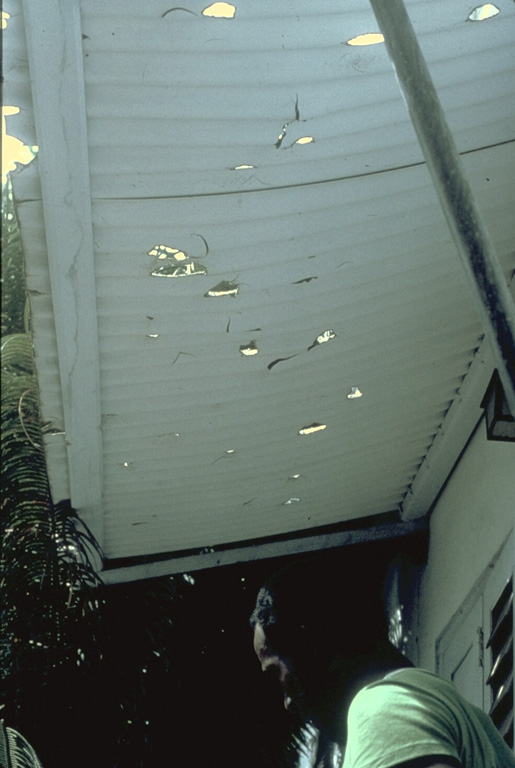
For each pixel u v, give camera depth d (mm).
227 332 2824
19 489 3914
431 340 3145
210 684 4730
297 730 4656
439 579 4051
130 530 3854
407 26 1101
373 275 2766
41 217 2312
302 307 2811
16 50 1927
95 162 2189
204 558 4215
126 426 3133
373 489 4051
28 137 2113
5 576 3822
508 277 2852
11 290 5484
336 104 2201
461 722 1019
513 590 3018
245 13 1950
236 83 2090
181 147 2203
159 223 2387
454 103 2260
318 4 1974
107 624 4117
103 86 2029
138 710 4430
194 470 3473
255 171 2312
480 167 2463
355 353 3098
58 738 4023
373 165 2389
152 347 2814
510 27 2111
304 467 3664
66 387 2836
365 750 962
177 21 1935
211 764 4625
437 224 2643
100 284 2541
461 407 3477
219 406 3158
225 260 2555
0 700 3955
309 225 2525
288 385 3145
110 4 1878
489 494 3445
